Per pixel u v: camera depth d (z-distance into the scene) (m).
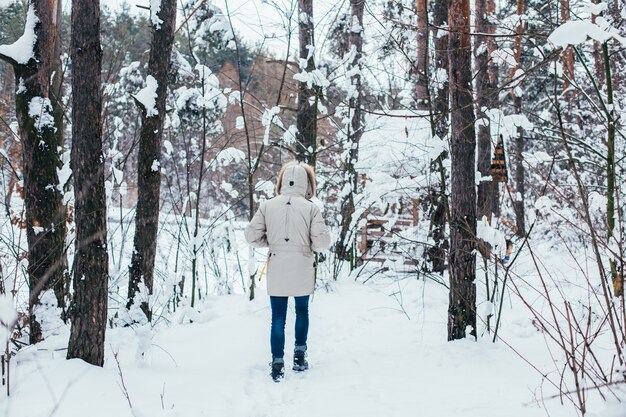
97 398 3.03
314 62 7.88
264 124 6.61
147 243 5.27
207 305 6.36
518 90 7.20
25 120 4.47
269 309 5.93
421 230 8.24
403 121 10.20
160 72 5.28
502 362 4.00
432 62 7.11
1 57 4.35
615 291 3.57
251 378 3.88
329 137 10.51
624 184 6.05
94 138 3.35
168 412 2.97
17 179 4.71
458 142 4.34
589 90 9.98
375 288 7.46
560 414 2.94
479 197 5.54
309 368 4.21
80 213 3.38
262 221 4.27
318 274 7.68
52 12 4.61
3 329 2.31
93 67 3.32
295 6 6.49
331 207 9.52
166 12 5.24
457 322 4.45
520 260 8.34
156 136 5.26
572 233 8.73
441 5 7.11
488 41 5.37
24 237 5.03
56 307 4.36
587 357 4.04
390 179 7.98
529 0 9.20
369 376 3.86
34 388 3.04
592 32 2.59
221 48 6.46
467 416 3.00
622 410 2.28
